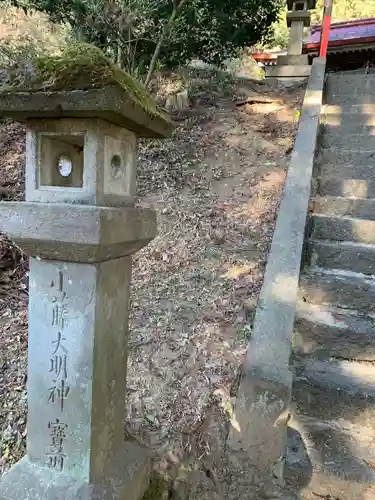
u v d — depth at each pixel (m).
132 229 1.52
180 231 3.72
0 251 3.41
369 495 1.81
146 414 2.15
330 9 6.68
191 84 6.00
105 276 1.50
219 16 5.66
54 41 5.91
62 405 1.55
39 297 1.52
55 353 1.53
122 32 4.76
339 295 2.74
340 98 5.34
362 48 8.16
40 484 1.57
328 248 3.05
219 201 4.05
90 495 1.53
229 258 3.37
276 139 4.81
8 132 5.18
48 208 1.36
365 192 3.65
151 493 1.82
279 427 1.98
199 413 2.15
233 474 1.91
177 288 3.12
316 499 1.82
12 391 2.33
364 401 2.08
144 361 2.47
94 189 1.38
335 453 1.96
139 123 1.44
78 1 4.51
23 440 2.08
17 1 5.39
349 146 4.32
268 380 2.04
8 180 4.27
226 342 2.56
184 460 1.97
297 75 6.45
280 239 2.94
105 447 1.65
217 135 4.96
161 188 4.30
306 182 3.49
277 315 2.38
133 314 2.87
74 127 1.37
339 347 2.44
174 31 5.00
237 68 9.98
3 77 1.35
